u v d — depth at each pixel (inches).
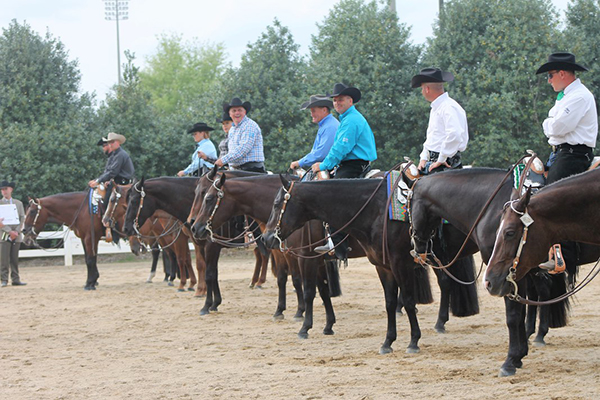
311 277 412.2
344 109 406.0
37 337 437.1
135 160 1146.0
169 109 2460.6
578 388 260.7
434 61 1149.1
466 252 350.3
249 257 1117.7
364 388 276.1
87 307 579.8
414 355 342.0
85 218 710.5
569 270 311.0
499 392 260.5
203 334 432.5
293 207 365.1
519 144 1086.4
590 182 255.1
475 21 1141.7
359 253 423.2
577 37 1110.4
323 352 360.5
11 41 1122.7
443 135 366.6
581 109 302.2
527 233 260.7
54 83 1131.3
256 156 525.0
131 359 358.0
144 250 686.5
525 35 1106.7
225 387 287.3
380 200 350.3
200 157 551.8
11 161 1031.0
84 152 1080.8
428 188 322.3
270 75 1128.8
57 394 285.6
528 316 364.8
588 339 369.7
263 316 507.2
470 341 376.5
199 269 624.4
